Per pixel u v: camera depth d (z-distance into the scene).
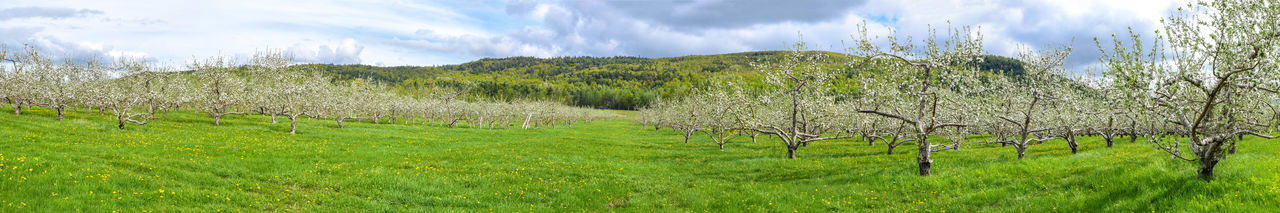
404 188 20.97
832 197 18.56
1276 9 12.52
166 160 23.23
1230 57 12.57
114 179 17.61
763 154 37.47
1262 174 13.59
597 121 134.88
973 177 19.89
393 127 61.22
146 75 55.59
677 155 38.66
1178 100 14.24
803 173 26.00
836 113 34.72
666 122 85.50
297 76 64.25
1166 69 13.74
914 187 19.52
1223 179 13.38
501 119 83.56
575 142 49.44
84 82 51.38
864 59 23.25
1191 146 14.12
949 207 16.28
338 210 16.88
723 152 40.84
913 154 32.38
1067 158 23.31
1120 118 31.16
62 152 23.00
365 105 71.12
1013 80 32.09
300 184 21.33
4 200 13.74
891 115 22.75
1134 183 15.23
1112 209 13.24
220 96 52.16
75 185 16.30
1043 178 18.94
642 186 23.39
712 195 20.50
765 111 44.16
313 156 29.94
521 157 32.97
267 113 65.81
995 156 28.14
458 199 19.50
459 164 28.64
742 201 18.59
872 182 20.95
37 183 16.05
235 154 28.20
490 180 23.67
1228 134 12.78
